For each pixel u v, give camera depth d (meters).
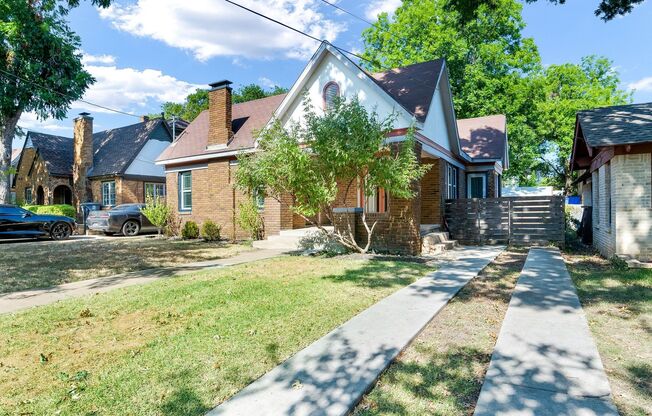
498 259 10.21
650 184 8.70
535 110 26.95
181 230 17.19
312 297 6.04
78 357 3.81
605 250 10.46
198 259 10.66
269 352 3.89
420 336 4.46
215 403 2.95
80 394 3.10
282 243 12.99
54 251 12.48
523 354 3.77
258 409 2.83
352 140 9.11
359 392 3.05
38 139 28.31
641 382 3.28
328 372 3.41
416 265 8.99
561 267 8.45
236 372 3.46
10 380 3.34
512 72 26.17
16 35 19.08
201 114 20.27
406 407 2.93
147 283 7.28
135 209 19.50
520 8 24.59
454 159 16.45
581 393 3.02
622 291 6.30
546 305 5.46
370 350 3.89
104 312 5.33
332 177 9.64
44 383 3.29
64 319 5.04
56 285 7.40
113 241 15.94
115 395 3.08
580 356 3.71
